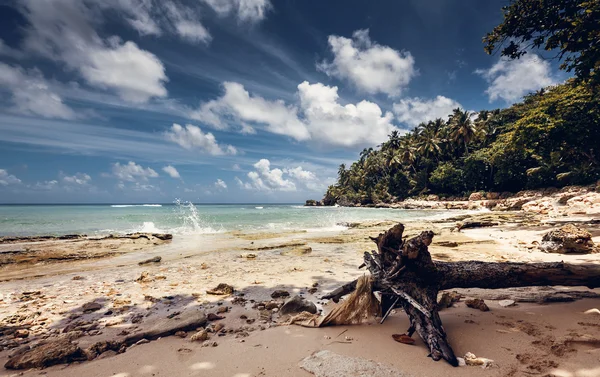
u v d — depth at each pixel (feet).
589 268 12.48
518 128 68.28
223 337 10.93
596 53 25.53
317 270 23.20
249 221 83.51
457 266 12.25
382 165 274.98
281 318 12.99
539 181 138.51
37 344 10.32
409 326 11.47
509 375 7.66
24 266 26.55
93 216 110.63
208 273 22.67
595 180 104.01
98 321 13.03
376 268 12.84
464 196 185.78
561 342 9.20
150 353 9.64
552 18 29.22
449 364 8.38
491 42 33.47
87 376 8.30
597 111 55.88
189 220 87.51
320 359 8.83
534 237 36.24
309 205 374.02
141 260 28.89
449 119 226.99
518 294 14.62
